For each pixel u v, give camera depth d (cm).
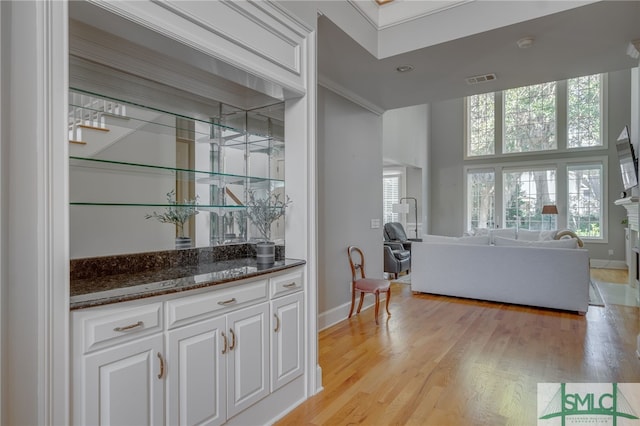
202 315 176
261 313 209
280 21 225
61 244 130
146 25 157
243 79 216
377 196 495
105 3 142
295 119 249
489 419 214
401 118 823
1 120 116
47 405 125
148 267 219
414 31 318
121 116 217
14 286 120
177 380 165
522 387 252
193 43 175
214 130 274
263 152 298
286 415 221
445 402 234
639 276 484
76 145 195
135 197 220
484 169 970
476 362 294
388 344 335
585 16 264
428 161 1011
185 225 247
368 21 318
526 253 458
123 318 146
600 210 823
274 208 262
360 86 411
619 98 804
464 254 500
